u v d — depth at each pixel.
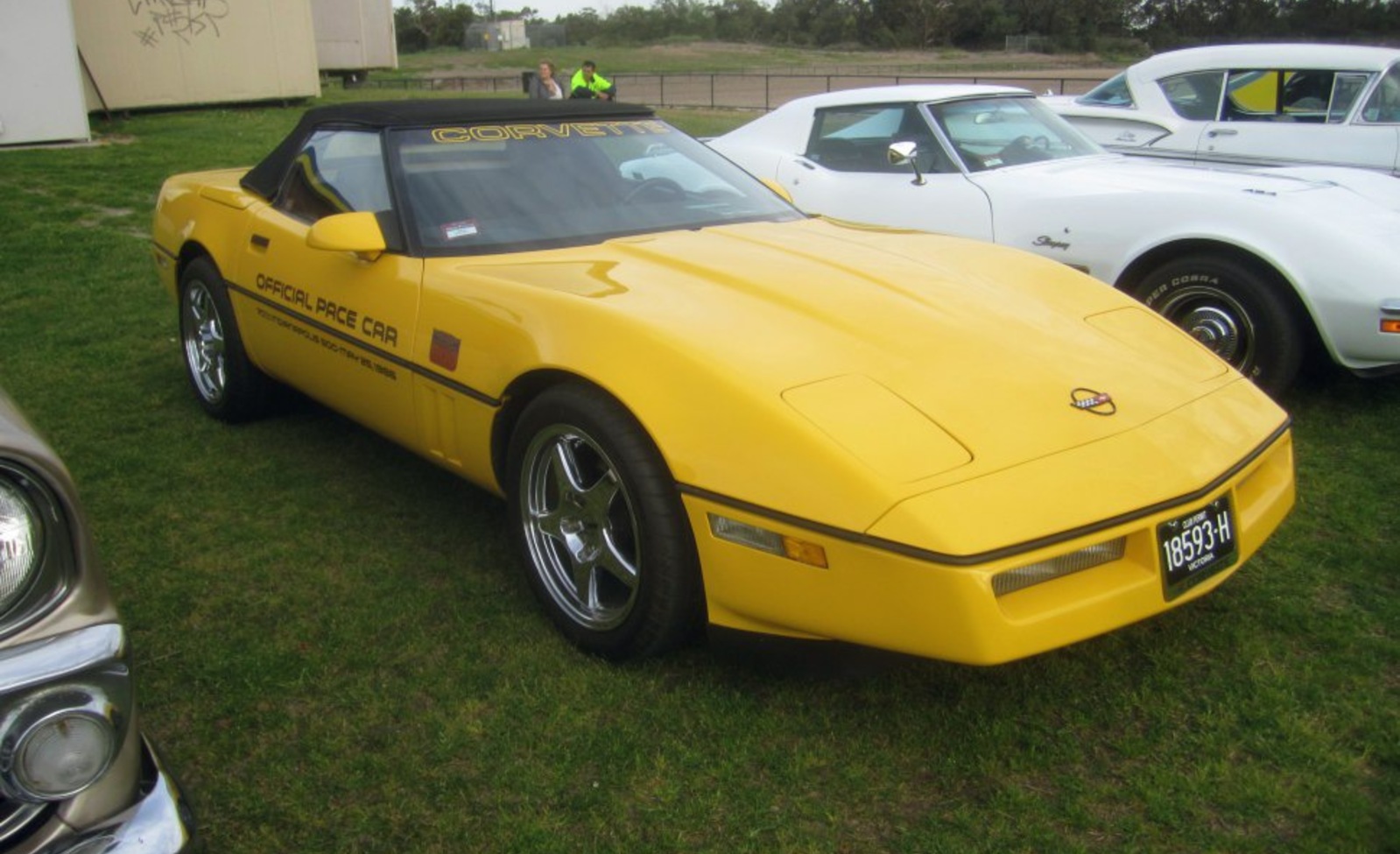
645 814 2.36
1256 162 7.20
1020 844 2.26
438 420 3.36
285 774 2.50
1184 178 5.38
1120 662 2.89
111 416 4.91
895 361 2.70
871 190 6.06
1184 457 2.58
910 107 6.10
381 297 3.52
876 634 2.35
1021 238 5.42
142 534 3.72
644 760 2.53
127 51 19.09
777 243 3.51
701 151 4.32
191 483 4.16
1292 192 4.97
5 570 1.62
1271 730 2.60
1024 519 2.31
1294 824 2.30
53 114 14.64
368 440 4.62
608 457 2.74
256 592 3.33
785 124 6.76
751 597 2.52
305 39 21.72
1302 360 4.78
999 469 2.41
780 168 6.56
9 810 1.66
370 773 2.50
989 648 2.24
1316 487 4.01
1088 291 3.37
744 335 2.75
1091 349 2.93
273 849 2.28
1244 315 4.79
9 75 14.25
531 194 3.74
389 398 3.56
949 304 3.02
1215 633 3.02
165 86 19.73
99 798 1.72
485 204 3.66
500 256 3.46
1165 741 2.58
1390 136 7.52
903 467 2.38
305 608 3.23
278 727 2.67
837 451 2.40
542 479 3.04
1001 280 3.31
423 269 3.42
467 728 2.65
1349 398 5.01
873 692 2.77
